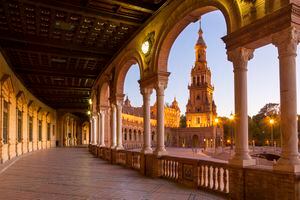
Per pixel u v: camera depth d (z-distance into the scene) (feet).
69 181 38.78
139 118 256.93
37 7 41.60
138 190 32.14
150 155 43.57
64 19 45.93
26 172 48.19
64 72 77.00
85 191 31.71
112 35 52.60
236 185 26.43
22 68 72.18
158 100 41.93
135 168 52.47
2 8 42.27
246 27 25.46
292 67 22.65
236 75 26.94
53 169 52.90
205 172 32.17
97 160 73.82
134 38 51.39
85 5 41.39
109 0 39.83
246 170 25.66
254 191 24.70
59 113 170.30
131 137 243.60
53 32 51.55
